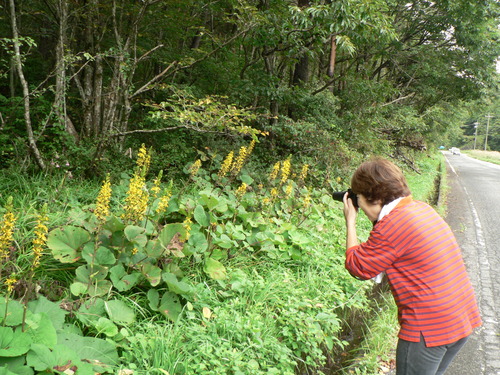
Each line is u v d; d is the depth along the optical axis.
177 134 7.97
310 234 5.44
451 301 1.92
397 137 15.56
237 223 4.95
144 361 2.48
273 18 8.02
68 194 4.82
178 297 3.28
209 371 2.47
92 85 8.09
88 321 2.67
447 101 20.69
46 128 6.64
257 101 9.84
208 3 8.44
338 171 8.89
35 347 2.14
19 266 3.20
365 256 2.02
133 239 3.25
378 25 7.49
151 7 7.89
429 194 12.34
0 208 3.78
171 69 8.83
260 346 2.82
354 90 11.65
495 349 3.88
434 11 16.06
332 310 3.84
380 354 3.49
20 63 5.31
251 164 7.89
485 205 11.96
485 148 76.81
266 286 3.77
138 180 3.39
